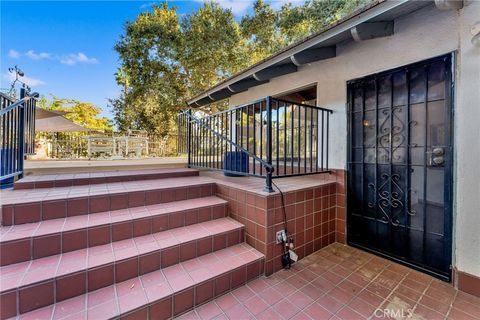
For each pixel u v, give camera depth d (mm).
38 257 1590
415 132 2182
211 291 1722
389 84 2383
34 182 2396
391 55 2330
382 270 2197
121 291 1533
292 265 2283
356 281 2008
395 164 2346
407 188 2252
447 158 1940
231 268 1853
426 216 2117
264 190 2271
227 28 8805
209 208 2436
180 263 1899
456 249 1893
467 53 1789
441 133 1990
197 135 3797
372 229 2566
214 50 8570
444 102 1960
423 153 2121
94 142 7434
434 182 2051
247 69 3359
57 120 6289
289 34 8906
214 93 4703
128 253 1705
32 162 4602
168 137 8906
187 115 4105
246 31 9164
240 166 3061
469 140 1798
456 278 1886
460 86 1841
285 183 2777
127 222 1947
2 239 1497
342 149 2826
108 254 1681
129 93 9836
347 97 2771
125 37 9211
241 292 1836
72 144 7820
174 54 8836
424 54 2074
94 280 1521
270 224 2113
